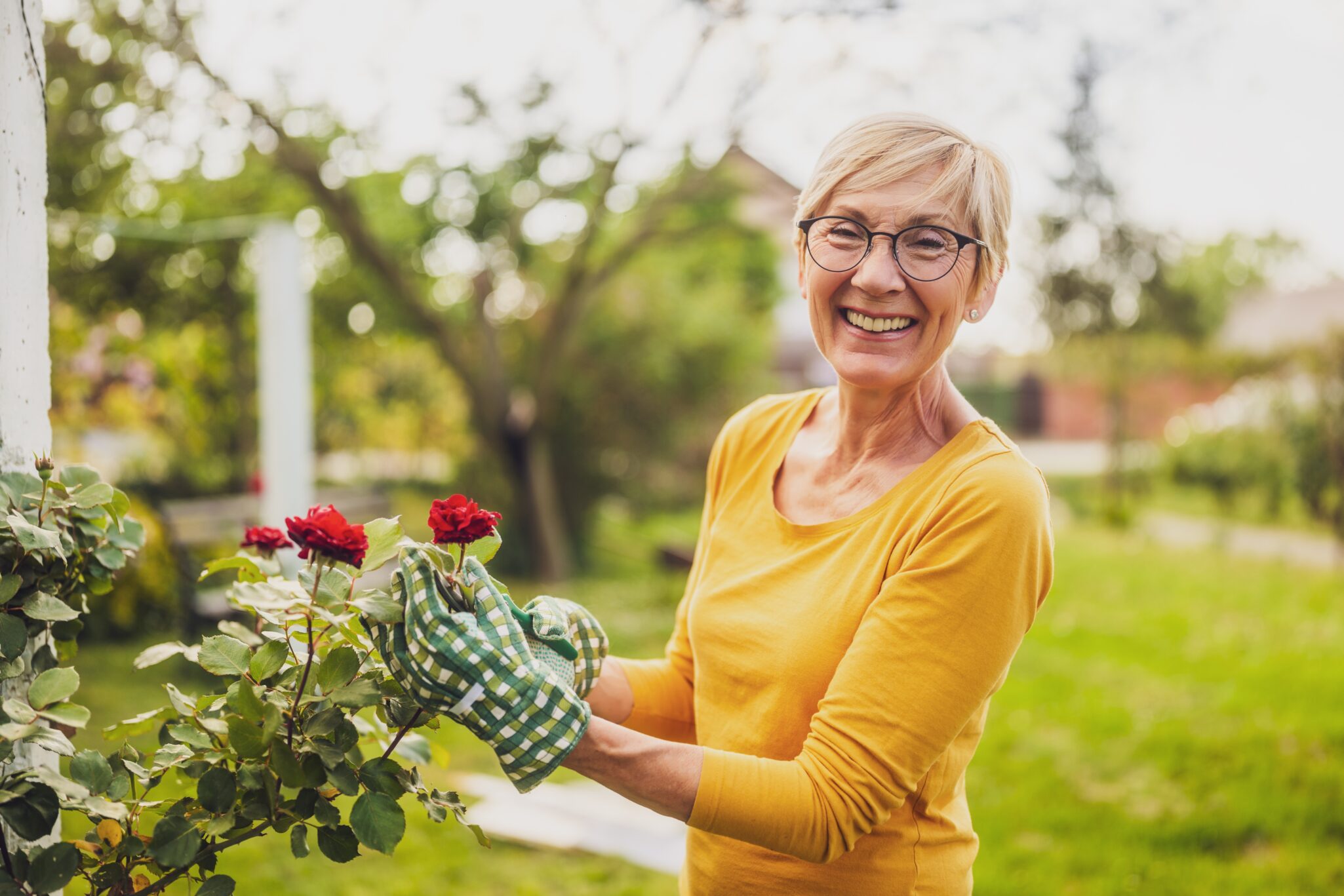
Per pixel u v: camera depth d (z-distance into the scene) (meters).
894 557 1.16
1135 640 6.37
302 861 3.33
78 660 5.67
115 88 6.46
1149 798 3.96
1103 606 7.45
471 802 3.86
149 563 6.12
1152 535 11.13
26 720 1.04
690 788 1.05
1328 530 10.23
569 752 1.02
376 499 7.21
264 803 1.09
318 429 11.20
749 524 1.38
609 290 9.80
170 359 7.97
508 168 7.84
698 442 10.98
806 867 1.19
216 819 1.07
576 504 9.73
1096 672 5.67
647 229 8.40
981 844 3.54
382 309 9.50
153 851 1.04
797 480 1.38
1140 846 3.54
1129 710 4.96
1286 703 5.02
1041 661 5.89
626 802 3.89
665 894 3.22
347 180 7.86
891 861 1.18
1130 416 16.03
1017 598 1.10
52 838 1.22
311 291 9.71
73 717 1.07
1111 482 13.74
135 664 1.20
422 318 8.45
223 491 8.12
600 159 7.68
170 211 8.06
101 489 1.21
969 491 1.12
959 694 1.07
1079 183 10.04
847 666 1.11
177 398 8.12
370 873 3.29
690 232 8.83
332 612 1.16
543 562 8.96
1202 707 5.02
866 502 1.26
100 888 1.14
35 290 1.24
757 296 11.42
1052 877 3.31
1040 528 1.11
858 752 1.06
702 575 1.41
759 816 1.05
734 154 8.45
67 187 7.05
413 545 1.03
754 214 10.74
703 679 1.33
